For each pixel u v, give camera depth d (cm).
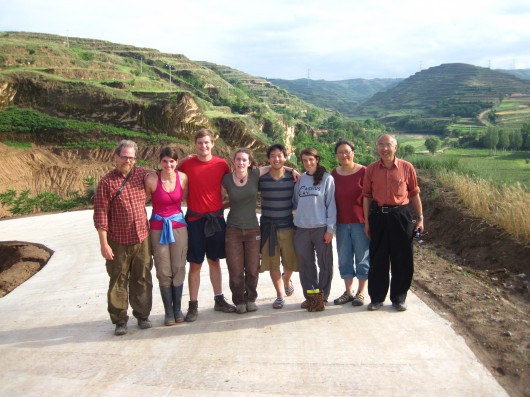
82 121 4666
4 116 4459
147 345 540
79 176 4031
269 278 809
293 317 602
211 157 602
